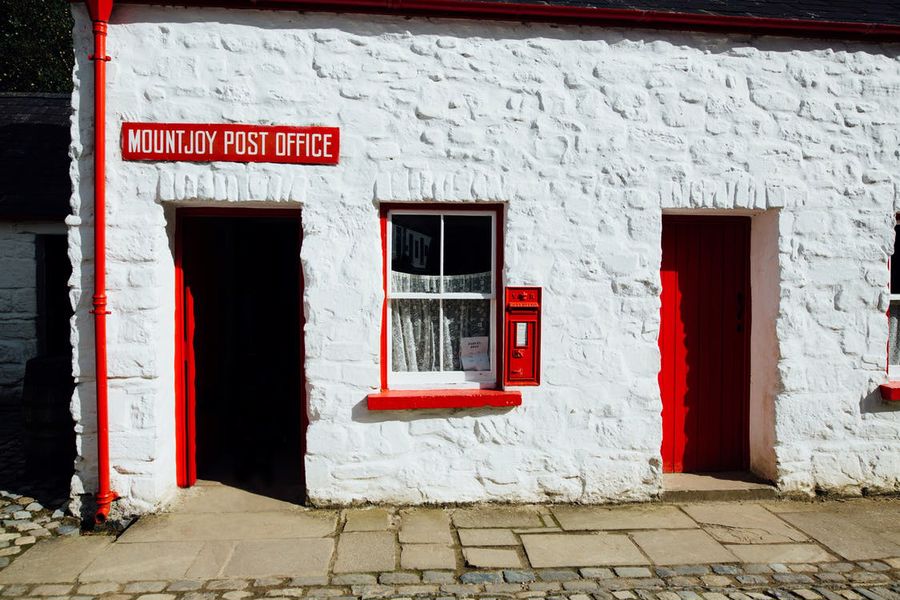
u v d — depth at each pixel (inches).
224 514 180.9
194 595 140.3
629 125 191.0
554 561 156.4
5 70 614.9
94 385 179.0
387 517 180.1
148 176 177.2
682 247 208.8
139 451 177.9
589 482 192.2
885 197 200.5
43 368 209.6
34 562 154.3
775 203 195.5
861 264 199.9
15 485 203.9
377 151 183.5
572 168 189.3
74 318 177.3
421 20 183.9
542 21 186.4
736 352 212.5
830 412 200.2
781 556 161.3
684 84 192.9
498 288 194.4
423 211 191.3
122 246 176.6
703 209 196.7
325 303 183.0
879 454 203.0
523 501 190.7
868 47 199.5
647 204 191.6
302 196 181.3
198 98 178.2
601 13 183.6
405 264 193.5
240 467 219.1
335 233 182.9
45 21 628.1
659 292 192.4
